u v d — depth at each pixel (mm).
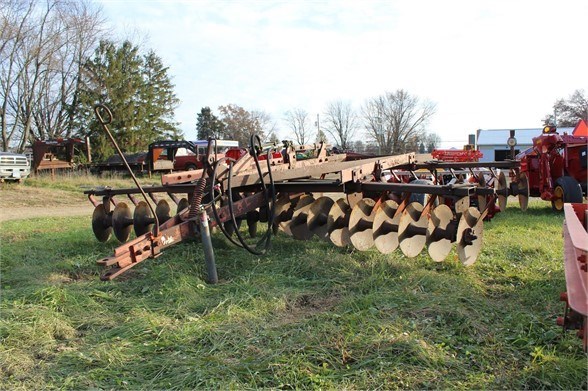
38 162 23422
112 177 24141
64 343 3898
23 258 6852
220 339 3812
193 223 5535
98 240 7672
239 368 3322
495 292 4945
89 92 36531
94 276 5926
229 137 72062
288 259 6086
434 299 4508
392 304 4410
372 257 6043
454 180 10750
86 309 4617
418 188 5840
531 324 3910
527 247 6719
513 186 10391
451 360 3385
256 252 6266
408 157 9203
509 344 3646
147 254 4980
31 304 4602
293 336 3811
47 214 13609
